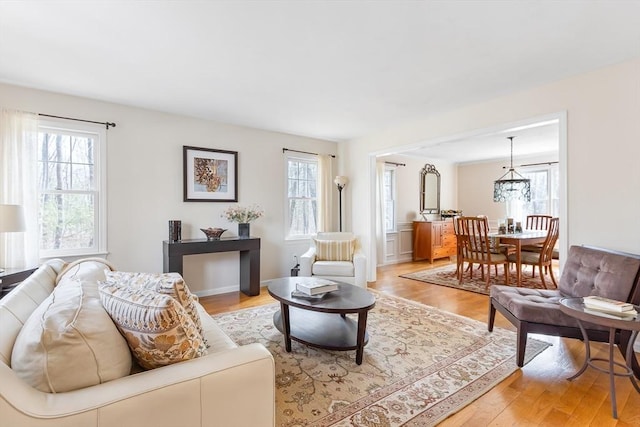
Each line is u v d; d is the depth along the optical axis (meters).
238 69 2.67
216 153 4.25
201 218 4.15
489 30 2.09
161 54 2.41
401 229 6.68
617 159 2.59
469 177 7.57
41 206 3.19
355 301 2.37
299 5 1.82
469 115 3.62
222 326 3.03
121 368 1.05
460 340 2.71
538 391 1.98
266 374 1.15
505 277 4.68
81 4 1.80
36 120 3.04
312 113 3.90
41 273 1.78
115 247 3.54
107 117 3.49
